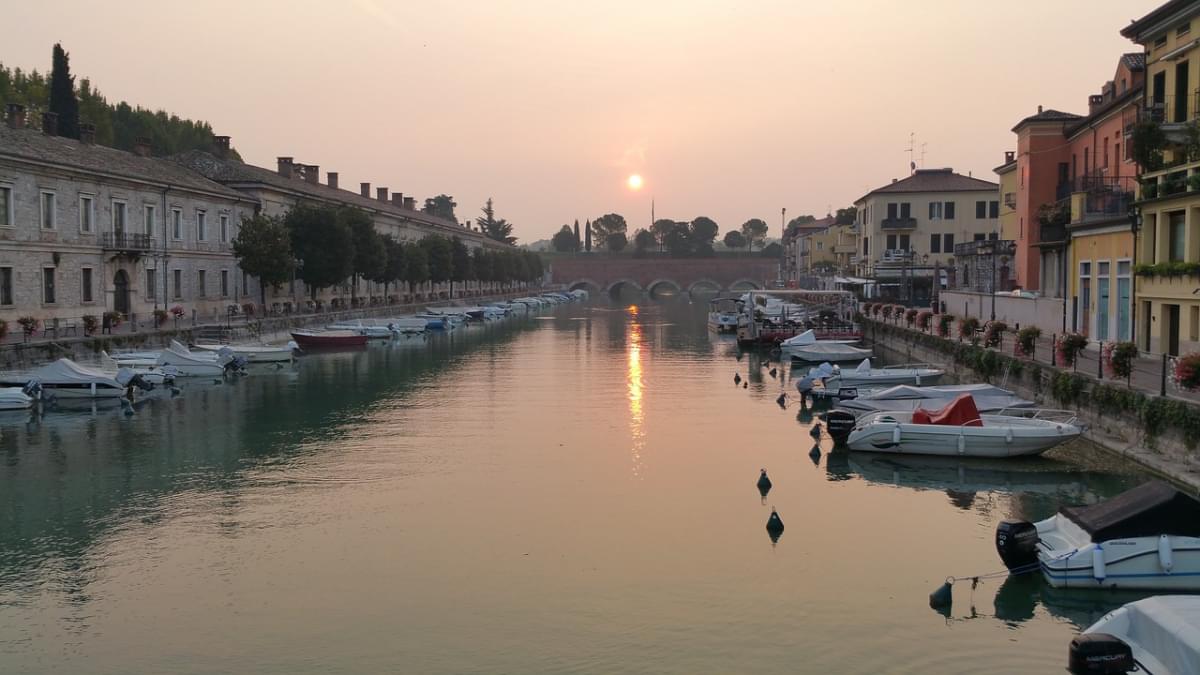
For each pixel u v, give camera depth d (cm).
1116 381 3056
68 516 2483
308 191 9525
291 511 2511
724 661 1595
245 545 2228
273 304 8431
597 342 8119
